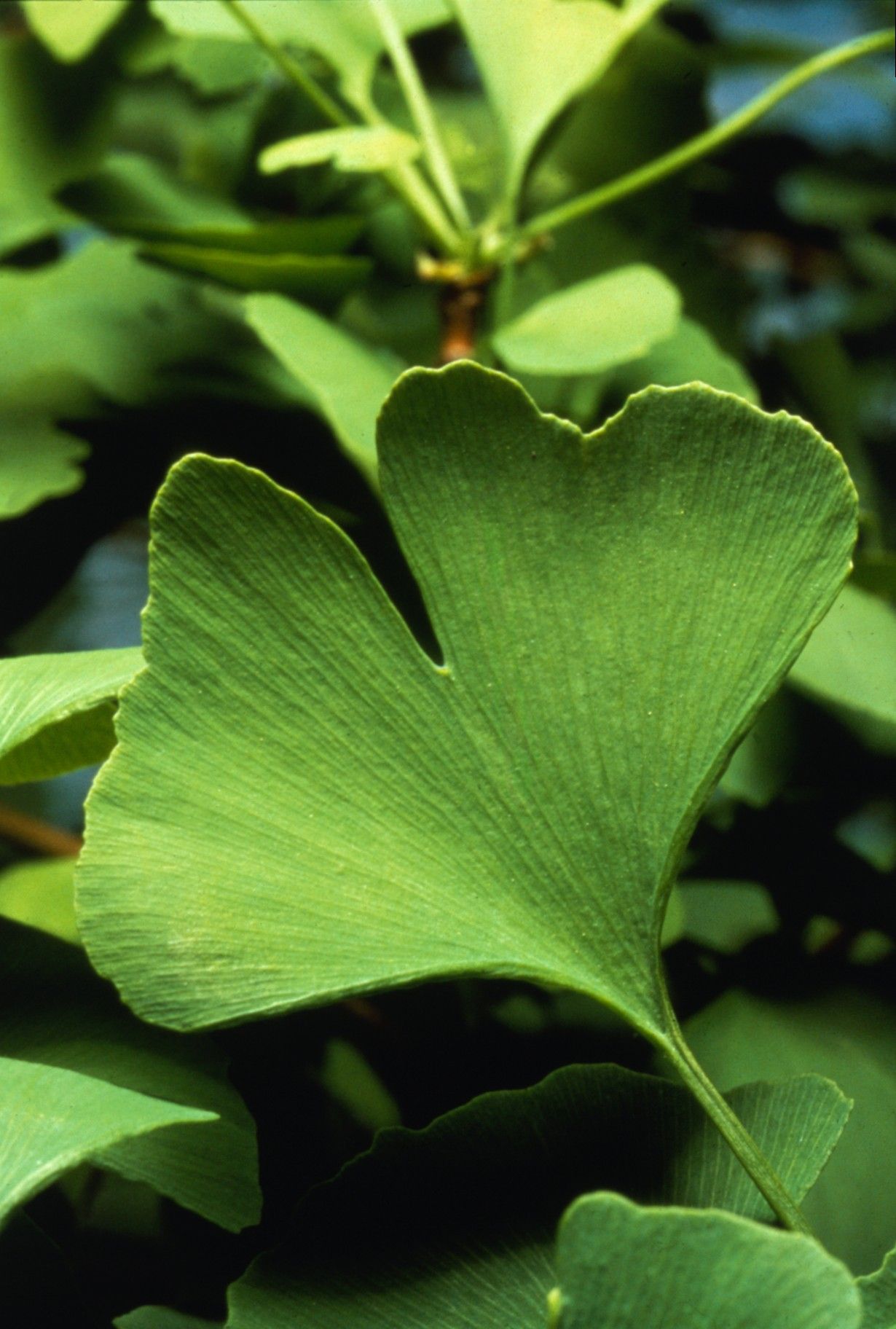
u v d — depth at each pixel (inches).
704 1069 20.3
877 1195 19.6
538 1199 17.8
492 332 24.9
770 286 42.9
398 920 17.5
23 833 24.6
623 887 17.6
